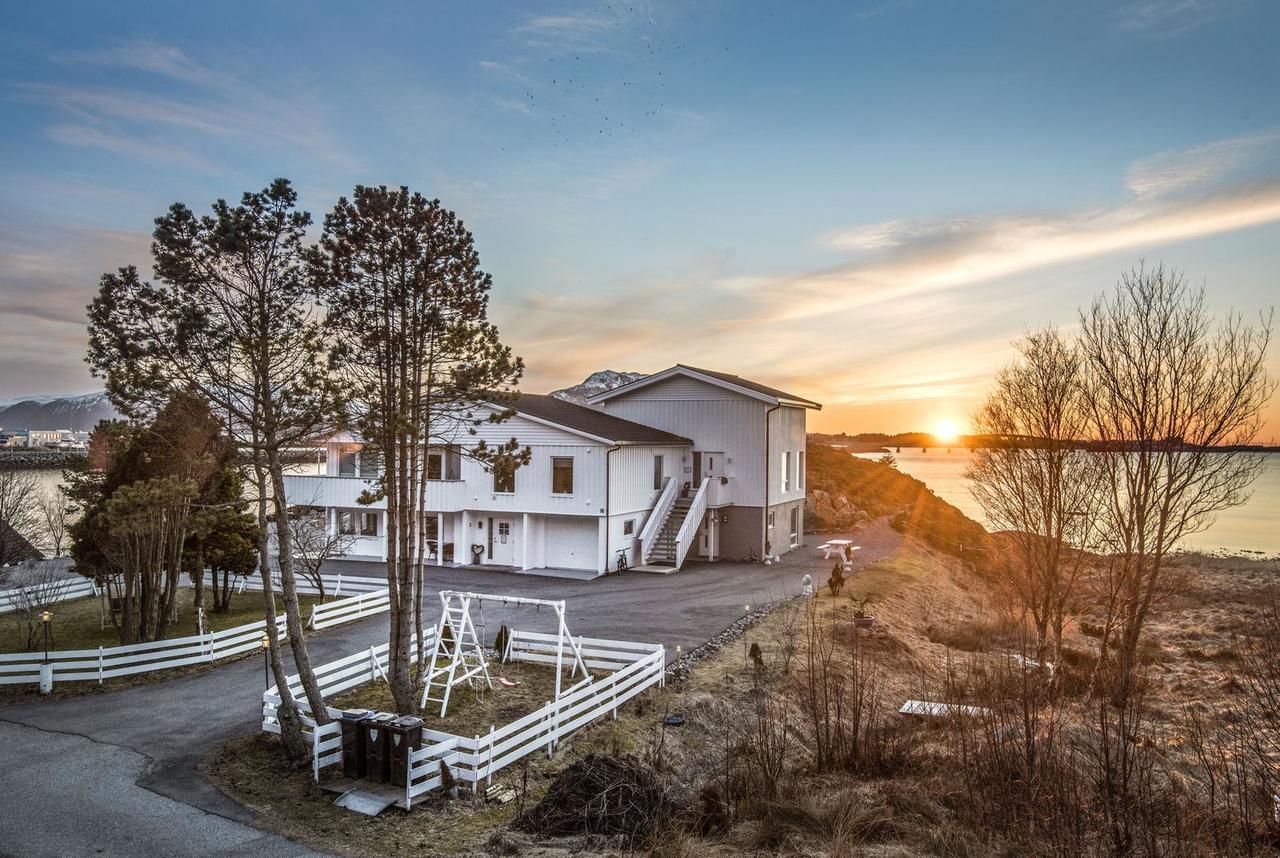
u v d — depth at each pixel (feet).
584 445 101.24
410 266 48.08
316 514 104.37
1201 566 148.97
